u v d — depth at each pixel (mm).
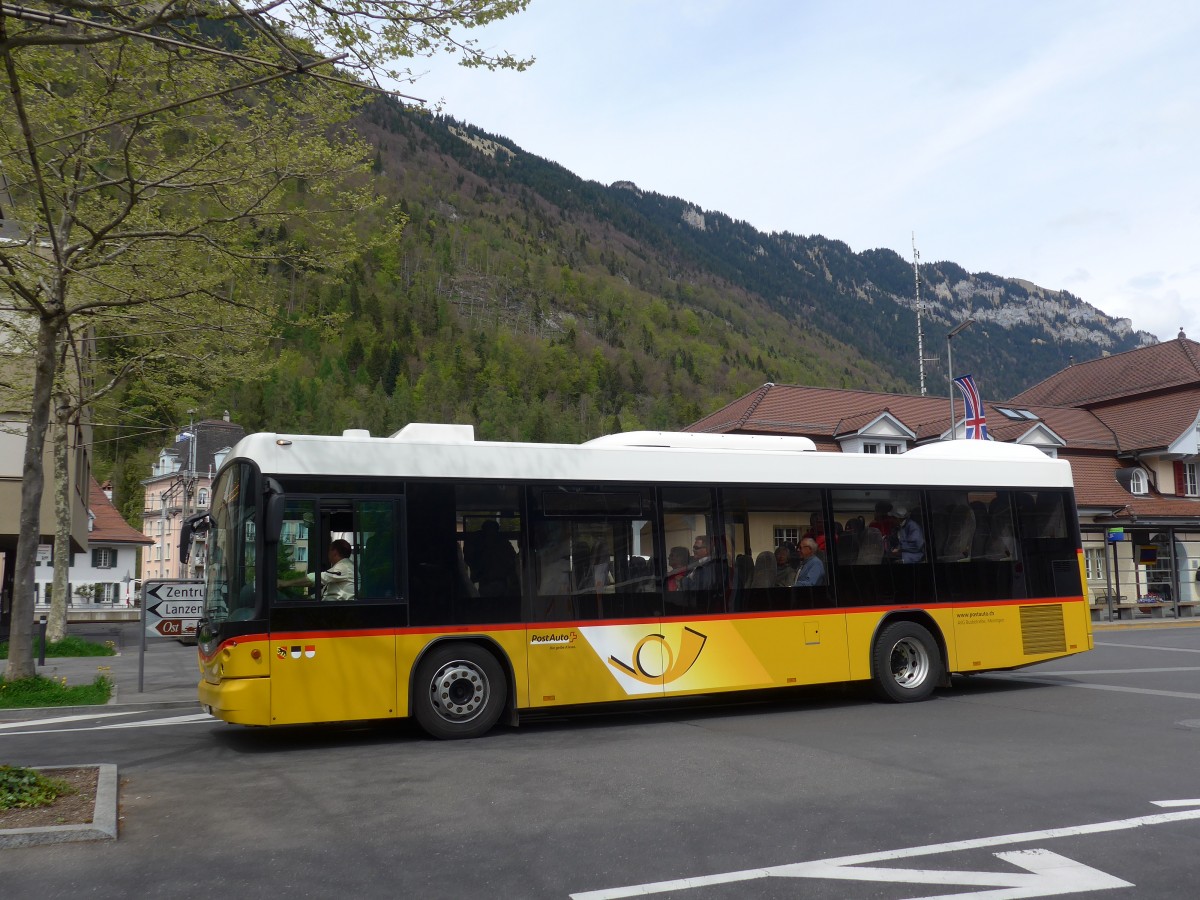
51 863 5848
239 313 16297
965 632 13555
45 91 13086
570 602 11273
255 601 9984
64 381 21844
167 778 8422
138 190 14148
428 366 166125
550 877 5523
